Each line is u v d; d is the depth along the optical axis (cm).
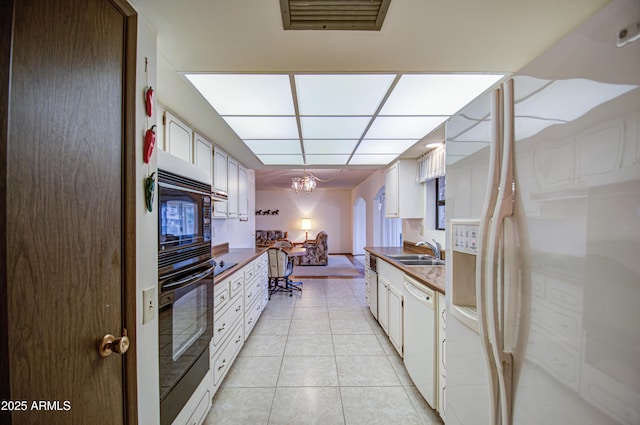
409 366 204
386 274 278
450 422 116
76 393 72
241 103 188
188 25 105
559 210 61
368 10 98
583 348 56
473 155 97
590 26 55
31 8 62
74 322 72
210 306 164
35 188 62
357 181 755
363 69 142
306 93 174
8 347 57
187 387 135
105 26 84
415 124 233
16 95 58
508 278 74
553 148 63
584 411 55
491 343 77
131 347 92
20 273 59
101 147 82
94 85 80
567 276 59
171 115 201
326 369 224
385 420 168
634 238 48
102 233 82
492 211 79
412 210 355
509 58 131
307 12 99
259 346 266
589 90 55
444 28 108
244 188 414
